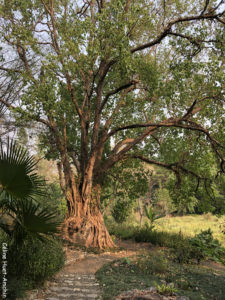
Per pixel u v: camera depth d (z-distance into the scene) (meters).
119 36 11.61
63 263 8.30
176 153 17.41
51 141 15.90
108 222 23.33
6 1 13.96
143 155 18.27
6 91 11.41
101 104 15.38
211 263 13.05
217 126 14.88
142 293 6.49
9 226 5.82
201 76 13.38
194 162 16.44
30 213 5.39
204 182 16.56
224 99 13.45
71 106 15.11
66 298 6.54
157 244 16.05
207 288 7.86
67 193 15.59
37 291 6.55
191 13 14.82
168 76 14.37
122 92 17.22
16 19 14.56
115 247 15.02
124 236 18.50
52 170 20.98
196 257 12.40
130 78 13.30
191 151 16.31
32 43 12.64
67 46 12.38
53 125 15.39
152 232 18.28
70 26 13.37
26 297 6.03
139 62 12.41
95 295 6.85
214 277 9.30
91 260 11.57
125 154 16.92
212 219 34.31
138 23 12.84
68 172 15.91
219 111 14.12
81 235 14.20
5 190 5.22
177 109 14.36
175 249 13.46
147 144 18.48
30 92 12.40
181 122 14.71
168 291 6.57
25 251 6.79
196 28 12.44
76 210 15.20
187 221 33.34
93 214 15.71
